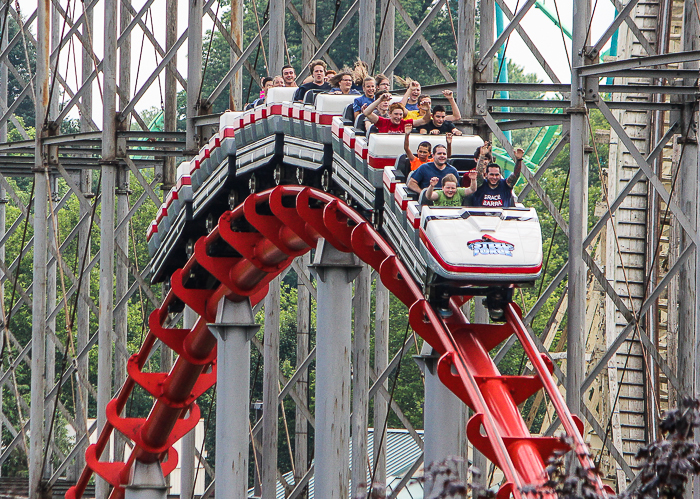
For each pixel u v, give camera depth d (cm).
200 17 8212
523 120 7312
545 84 6469
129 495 8294
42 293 9131
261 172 6334
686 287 6406
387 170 4766
